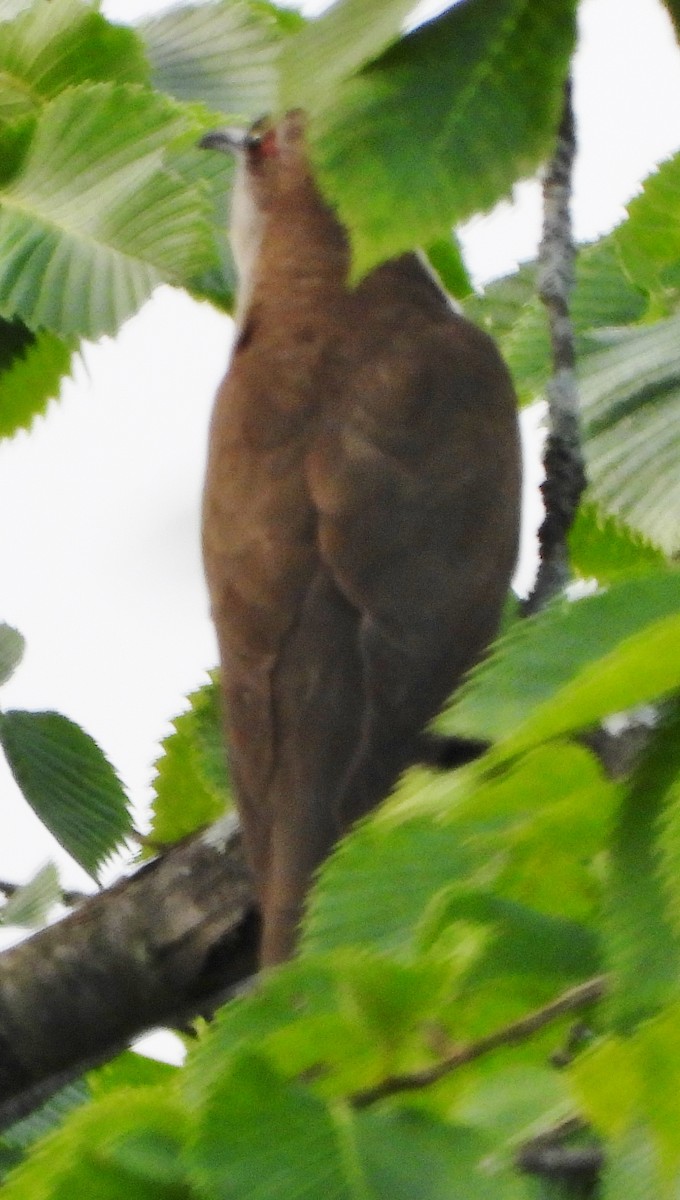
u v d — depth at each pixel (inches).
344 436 308.3
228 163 377.4
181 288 329.1
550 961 148.4
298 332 333.1
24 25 335.0
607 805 140.7
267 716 282.0
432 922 148.8
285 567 293.9
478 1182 137.9
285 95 149.6
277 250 351.9
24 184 309.7
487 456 308.3
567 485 292.2
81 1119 144.9
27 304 300.0
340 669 280.8
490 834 150.3
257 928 273.3
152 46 374.0
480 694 134.5
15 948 283.0
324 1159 136.4
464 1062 147.5
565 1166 150.3
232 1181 134.9
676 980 130.3
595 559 335.6
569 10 149.2
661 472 309.7
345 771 271.7
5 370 349.4
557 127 149.2
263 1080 141.1
